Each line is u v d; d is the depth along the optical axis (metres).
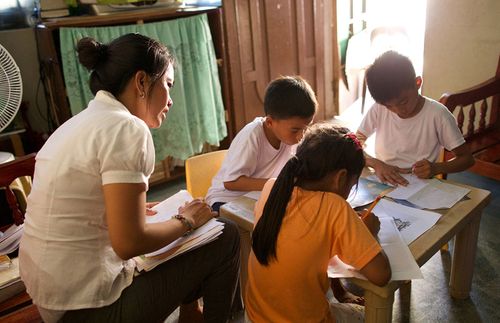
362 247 0.94
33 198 1.02
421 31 4.00
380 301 1.00
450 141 1.60
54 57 2.46
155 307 1.12
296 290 1.01
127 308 1.08
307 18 3.50
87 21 2.44
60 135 1.03
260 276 1.08
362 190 1.39
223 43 3.01
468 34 2.76
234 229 1.29
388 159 1.74
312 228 0.98
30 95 2.89
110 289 1.06
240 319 1.61
